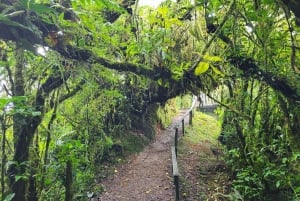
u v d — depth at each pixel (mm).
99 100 8320
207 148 12984
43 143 4535
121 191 8578
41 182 4297
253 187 6980
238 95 6816
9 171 3914
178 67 4742
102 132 9234
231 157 8992
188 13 5387
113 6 2664
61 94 4707
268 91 6199
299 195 5242
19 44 2754
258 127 7078
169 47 5273
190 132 15430
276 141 6199
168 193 8586
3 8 2615
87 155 7457
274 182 6391
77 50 3547
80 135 7148
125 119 11992
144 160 11156
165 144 13242
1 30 2621
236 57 4445
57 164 4379
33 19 2811
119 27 4391
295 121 5043
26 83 4027
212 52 4855
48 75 4035
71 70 3855
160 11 4668
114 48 4305
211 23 4535
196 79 4914
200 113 19844
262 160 6676
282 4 3232
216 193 8383
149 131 13555
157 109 14836
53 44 3021
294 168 5695
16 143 3936
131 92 10445
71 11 3098
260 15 3977
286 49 4531
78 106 6820
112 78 4699
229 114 8211
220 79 5645
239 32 4523
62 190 5066
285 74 4172
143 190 8672
